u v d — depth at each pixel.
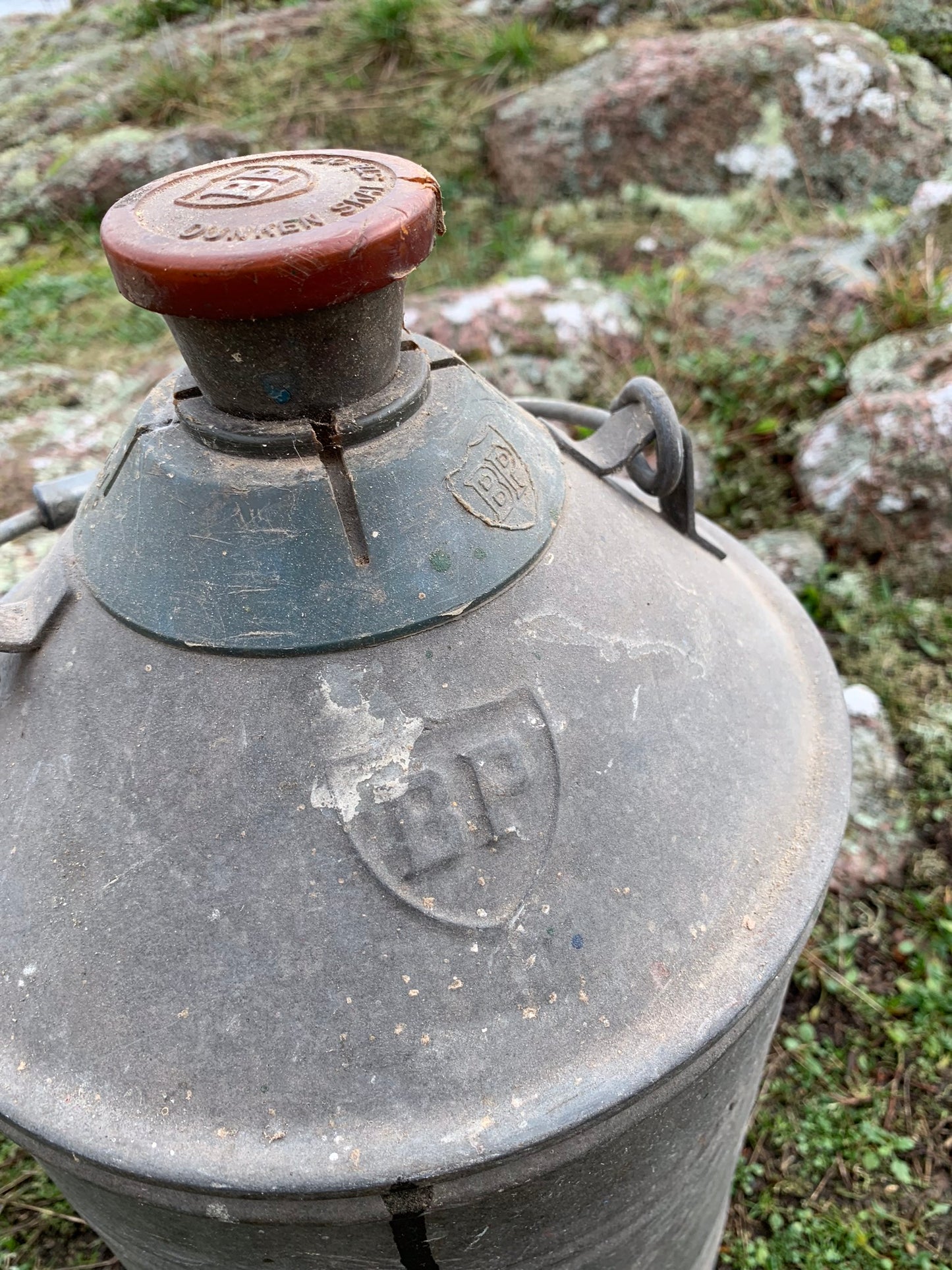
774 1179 1.85
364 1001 0.86
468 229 3.69
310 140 3.89
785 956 0.96
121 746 0.95
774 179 3.48
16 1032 0.92
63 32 5.07
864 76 3.36
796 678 1.24
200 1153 0.84
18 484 2.70
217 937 0.87
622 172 3.63
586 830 0.92
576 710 0.96
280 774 0.90
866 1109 1.91
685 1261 1.48
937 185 3.22
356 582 0.91
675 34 3.77
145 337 3.46
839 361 2.99
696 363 3.11
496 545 0.96
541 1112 0.85
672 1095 0.92
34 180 4.04
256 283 0.80
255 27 4.49
